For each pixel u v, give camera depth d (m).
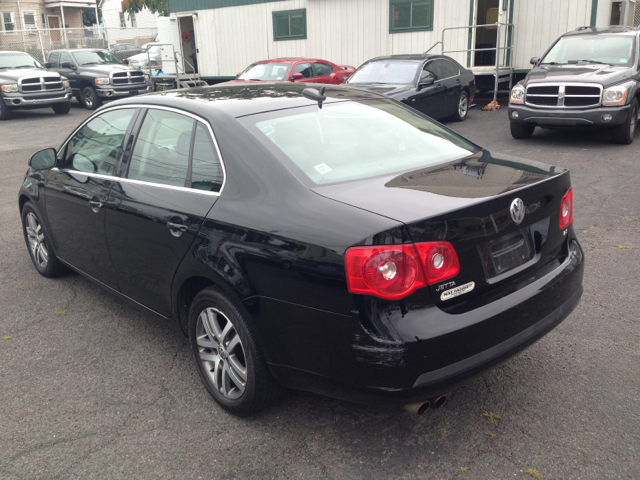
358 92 3.86
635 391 3.14
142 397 3.30
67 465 2.76
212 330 3.11
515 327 2.64
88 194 3.89
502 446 2.76
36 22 38.81
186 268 3.07
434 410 3.06
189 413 3.14
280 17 18.94
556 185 2.95
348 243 2.38
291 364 2.68
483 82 17.05
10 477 2.69
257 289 2.69
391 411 3.08
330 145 3.08
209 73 21.47
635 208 6.32
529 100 9.95
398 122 3.52
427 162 3.14
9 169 10.16
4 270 5.36
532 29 15.48
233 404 3.05
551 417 2.96
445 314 2.43
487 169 3.02
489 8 18.20
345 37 17.77
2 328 4.21
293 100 3.43
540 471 2.59
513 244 2.75
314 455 2.77
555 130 11.66
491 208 2.56
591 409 3.01
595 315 4.00
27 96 17.39
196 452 2.82
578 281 3.07
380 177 2.87
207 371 3.22
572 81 9.45
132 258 3.57
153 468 2.72
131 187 3.53
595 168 8.19
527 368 3.41
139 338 4.01
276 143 2.98
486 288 2.61
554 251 3.02
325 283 2.44
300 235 2.54
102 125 4.03
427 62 12.27
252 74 15.02
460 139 3.60
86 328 4.17
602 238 5.48
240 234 2.76
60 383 3.47
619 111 9.21
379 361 2.36
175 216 3.12
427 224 2.37
